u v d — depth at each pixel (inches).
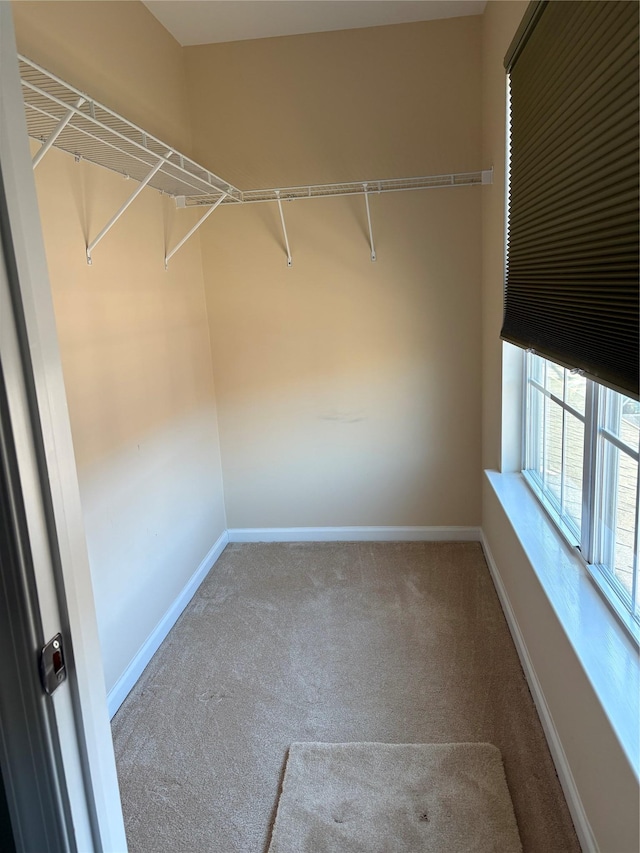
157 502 100.3
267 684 85.8
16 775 28.8
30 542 26.7
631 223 40.7
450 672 85.7
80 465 76.9
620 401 58.9
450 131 115.0
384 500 132.7
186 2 100.0
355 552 129.2
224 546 136.1
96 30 83.5
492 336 108.8
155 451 100.1
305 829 60.7
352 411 129.2
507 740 71.6
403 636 95.6
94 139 70.9
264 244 124.1
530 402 100.6
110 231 85.8
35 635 27.2
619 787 45.6
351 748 71.7
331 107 117.0
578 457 73.0
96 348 81.4
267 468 134.6
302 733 75.2
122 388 88.7
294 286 125.2
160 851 60.1
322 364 127.9
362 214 120.4
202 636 99.6
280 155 120.0
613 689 50.3
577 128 52.1
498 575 106.4
